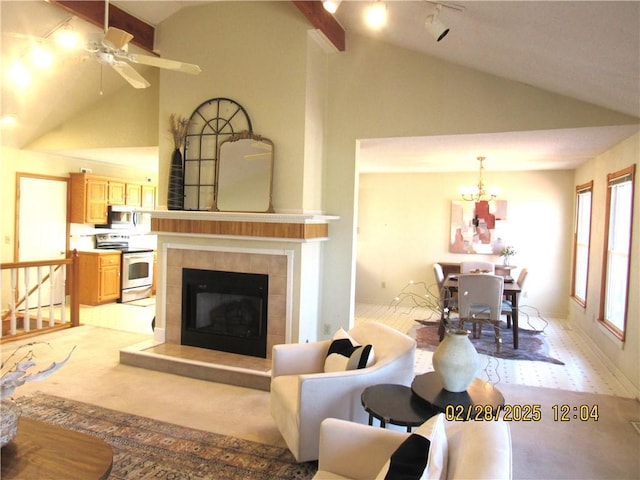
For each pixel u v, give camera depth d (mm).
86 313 6430
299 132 4211
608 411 3416
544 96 3934
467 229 7387
